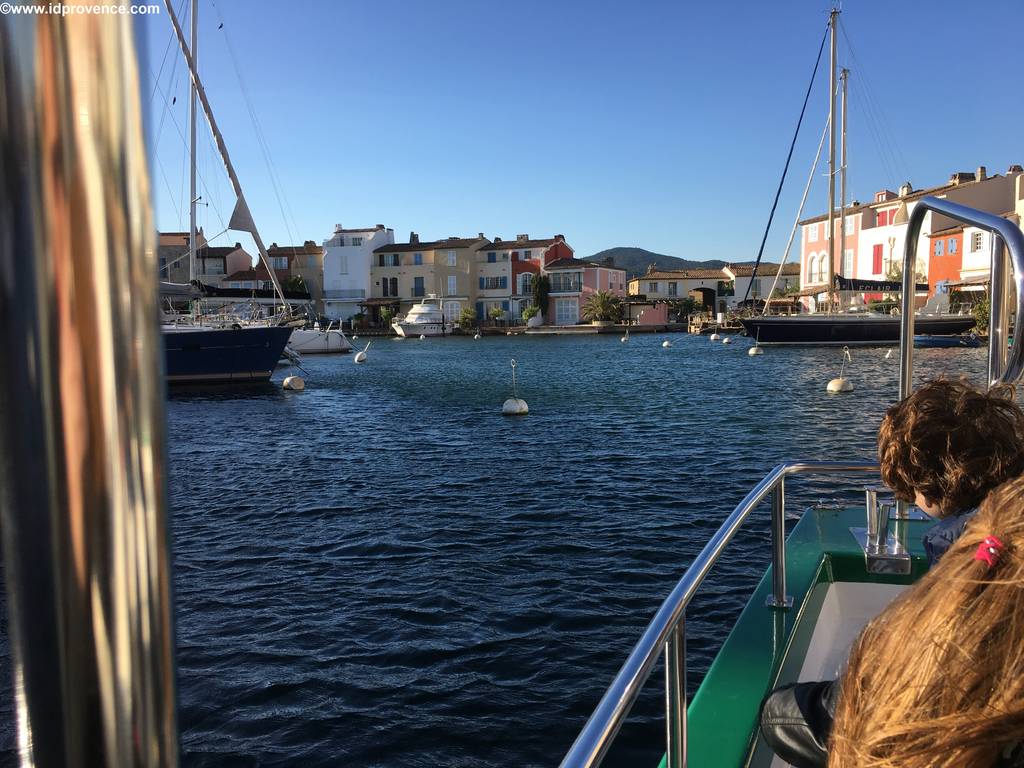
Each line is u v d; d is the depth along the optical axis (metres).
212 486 13.77
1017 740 0.69
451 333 89.50
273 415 24.44
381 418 22.86
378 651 6.99
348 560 9.41
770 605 2.90
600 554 9.37
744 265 96.19
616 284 97.19
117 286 0.35
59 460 0.34
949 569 0.78
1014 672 0.68
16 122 0.32
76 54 0.34
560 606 7.84
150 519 0.37
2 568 0.34
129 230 0.36
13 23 0.32
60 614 0.35
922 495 1.88
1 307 0.32
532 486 13.00
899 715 0.73
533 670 6.60
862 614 3.25
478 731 5.75
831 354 44.44
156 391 0.38
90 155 0.34
